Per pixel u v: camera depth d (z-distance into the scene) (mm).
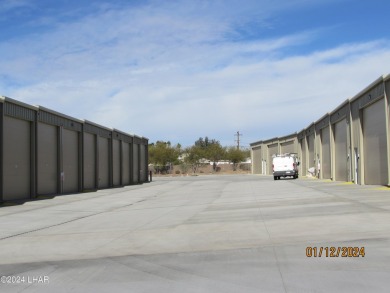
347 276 7516
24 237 13680
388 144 26969
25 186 30172
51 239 13117
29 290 7566
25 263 9812
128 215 19188
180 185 46562
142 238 12609
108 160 48375
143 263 9320
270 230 12750
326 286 7012
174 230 13812
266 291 6898
